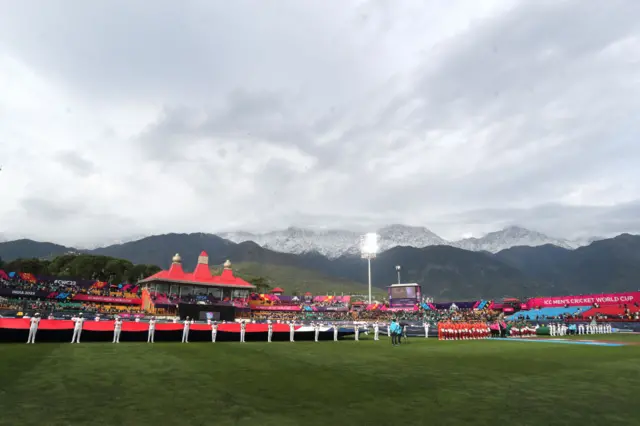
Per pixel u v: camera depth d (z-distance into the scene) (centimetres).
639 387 1495
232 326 3719
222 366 1898
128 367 1772
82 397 1179
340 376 1681
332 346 3284
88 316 5759
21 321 2888
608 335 5869
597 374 1812
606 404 1209
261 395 1276
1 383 1339
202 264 10444
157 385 1391
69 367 1719
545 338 5028
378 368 1944
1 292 7994
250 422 963
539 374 1792
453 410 1116
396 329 3669
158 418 980
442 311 10644
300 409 1104
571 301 9144
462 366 2044
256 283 19075
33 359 1919
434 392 1367
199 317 4344
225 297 10369
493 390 1411
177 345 2994
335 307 11831
